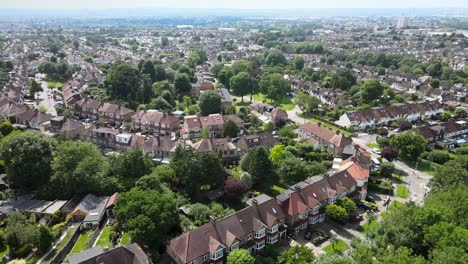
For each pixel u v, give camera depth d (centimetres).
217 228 8412
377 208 11138
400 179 13100
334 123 19038
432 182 11162
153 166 12219
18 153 10756
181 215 9444
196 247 7956
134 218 8388
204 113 19162
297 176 11719
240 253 7750
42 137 11538
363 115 18800
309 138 15862
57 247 8681
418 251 7988
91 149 11525
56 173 10931
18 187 11312
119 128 16900
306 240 9556
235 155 13800
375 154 15188
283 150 13600
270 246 8994
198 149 13312
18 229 8706
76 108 19075
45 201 10494
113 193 10688
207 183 11038
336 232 9950
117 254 7256
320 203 10219
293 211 9725
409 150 14488
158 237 8288
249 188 11525
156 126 16888
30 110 17338
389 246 8038
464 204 8819
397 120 19175
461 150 15100
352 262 7519
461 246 7106
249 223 8862
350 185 11219
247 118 19125
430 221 8138
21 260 7812
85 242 8950
